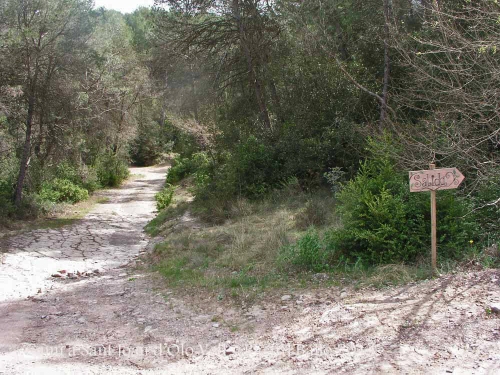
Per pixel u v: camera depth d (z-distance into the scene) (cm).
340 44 1430
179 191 2228
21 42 1563
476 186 727
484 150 805
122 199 2459
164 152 4725
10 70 1579
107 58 2248
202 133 1958
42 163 1909
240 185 1407
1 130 1752
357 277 602
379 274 588
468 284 499
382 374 344
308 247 681
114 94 2612
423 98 979
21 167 1667
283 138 1449
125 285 734
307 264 679
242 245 866
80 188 2397
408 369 346
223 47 1762
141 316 562
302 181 1337
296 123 1452
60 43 1672
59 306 629
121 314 577
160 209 1850
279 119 1606
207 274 732
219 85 1819
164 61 1778
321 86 1384
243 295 596
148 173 4091
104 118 2492
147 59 2147
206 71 1817
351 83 1320
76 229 1483
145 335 494
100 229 1502
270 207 1230
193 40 1714
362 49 1381
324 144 1290
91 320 559
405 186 685
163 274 780
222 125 1773
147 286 713
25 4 1562
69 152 2031
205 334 484
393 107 1154
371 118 1235
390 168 725
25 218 1647
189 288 664
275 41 1644
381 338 407
